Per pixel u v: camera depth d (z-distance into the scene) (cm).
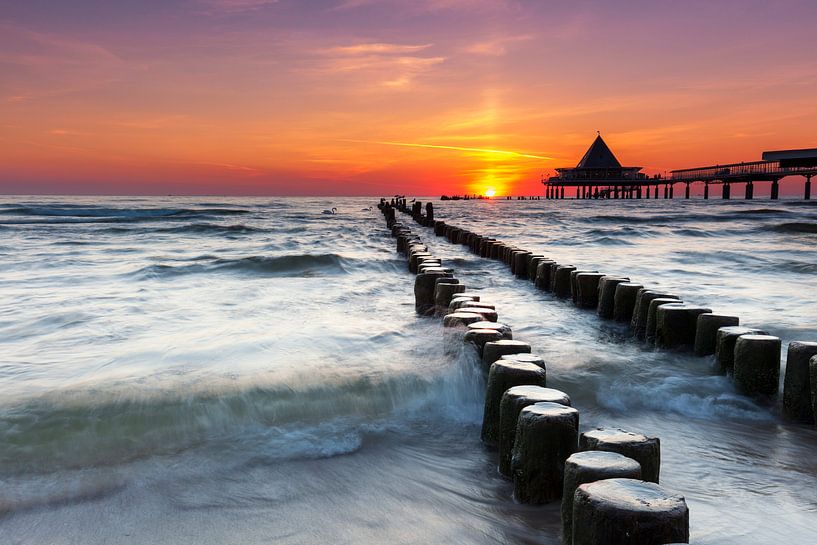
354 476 429
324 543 343
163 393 565
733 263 1833
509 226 3853
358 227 3675
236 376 619
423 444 486
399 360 691
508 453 418
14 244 2270
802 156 7975
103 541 347
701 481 418
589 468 292
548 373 674
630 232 3153
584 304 1061
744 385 594
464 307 732
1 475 424
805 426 536
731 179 9425
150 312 1020
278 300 1154
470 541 343
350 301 1147
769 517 365
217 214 5194
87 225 3362
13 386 593
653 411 573
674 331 738
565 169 11331
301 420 533
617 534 247
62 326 904
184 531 357
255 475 429
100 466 440
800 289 1346
